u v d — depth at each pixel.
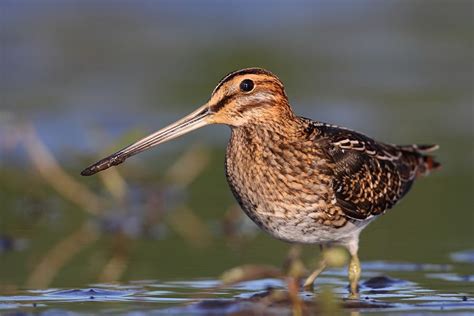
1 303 11.79
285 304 11.73
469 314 11.23
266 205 12.84
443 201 17.64
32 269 13.72
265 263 14.00
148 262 14.17
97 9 31.09
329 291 11.58
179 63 27.11
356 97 24.78
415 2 33.53
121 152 12.83
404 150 14.57
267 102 12.88
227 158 13.09
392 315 11.20
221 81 12.91
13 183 18.95
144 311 11.36
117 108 23.44
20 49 27.78
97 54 27.78
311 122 13.38
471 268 13.70
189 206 17.62
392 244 15.07
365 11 33.00
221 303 11.69
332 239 13.09
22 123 19.88
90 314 11.20
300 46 28.86
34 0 30.66
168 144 21.64
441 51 29.00
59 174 18.09
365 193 13.24
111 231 16.25
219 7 32.25
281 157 12.77
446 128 22.27
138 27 30.28
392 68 27.48
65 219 17.06
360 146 13.42
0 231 16.08
